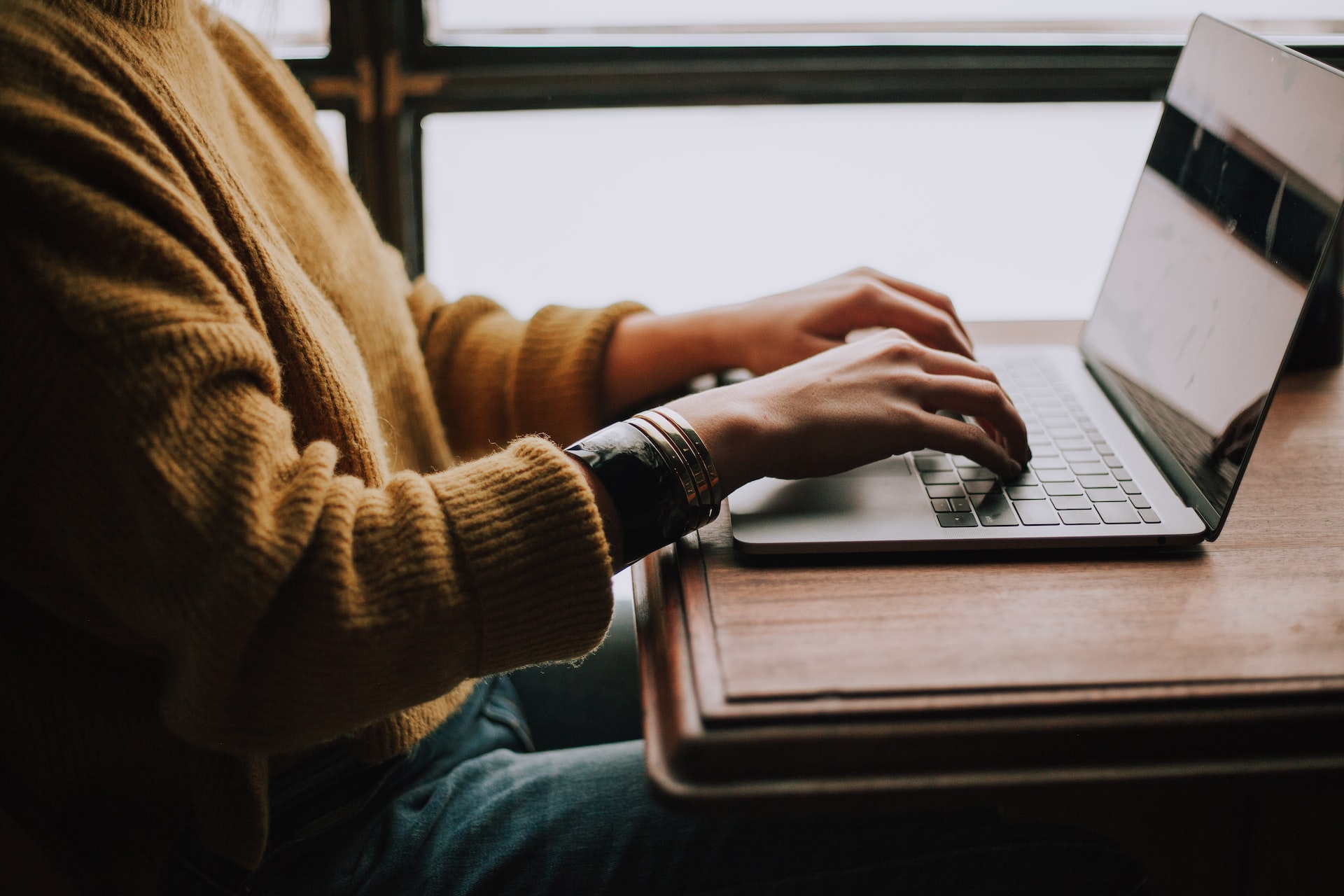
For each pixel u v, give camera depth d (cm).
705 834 59
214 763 52
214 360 45
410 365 77
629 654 83
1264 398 55
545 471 51
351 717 48
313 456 49
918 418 60
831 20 127
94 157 45
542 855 59
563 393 81
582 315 85
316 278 69
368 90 123
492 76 125
